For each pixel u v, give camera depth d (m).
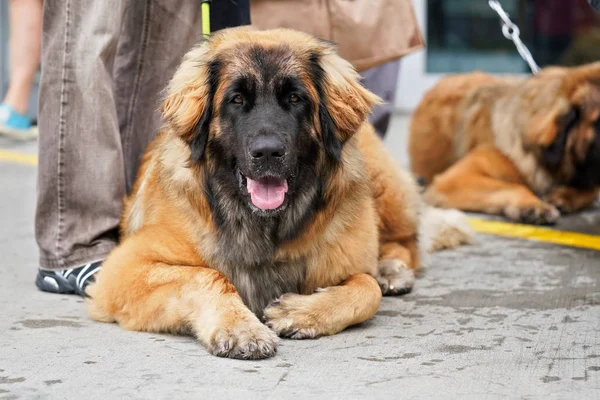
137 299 4.29
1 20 16.23
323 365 3.77
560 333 4.27
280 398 3.35
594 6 5.11
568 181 8.21
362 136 5.62
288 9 5.94
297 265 4.58
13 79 11.38
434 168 9.48
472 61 17.05
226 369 3.71
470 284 5.41
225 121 4.32
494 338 4.19
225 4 5.37
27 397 3.36
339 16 6.01
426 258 6.11
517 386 3.48
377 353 3.95
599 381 3.54
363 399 3.34
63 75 4.99
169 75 5.67
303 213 4.45
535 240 6.92
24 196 9.02
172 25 5.61
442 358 3.87
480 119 8.80
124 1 5.23
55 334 4.26
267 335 3.94
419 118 9.68
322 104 4.44
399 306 4.88
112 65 5.23
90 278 4.99
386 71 7.92
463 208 8.16
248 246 4.46
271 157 4.11
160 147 4.82
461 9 16.94
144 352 3.96
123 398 3.35
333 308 4.27
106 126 5.11
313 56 4.45
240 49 4.36
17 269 5.80
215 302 4.09
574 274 5.64
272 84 4.27
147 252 4.44
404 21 6.23
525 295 5.09
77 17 4.99
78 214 5.11
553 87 8.13
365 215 4.74
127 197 5.46
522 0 16.97
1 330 4.32
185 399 3.34
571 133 7.98
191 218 4.45
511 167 8.32
